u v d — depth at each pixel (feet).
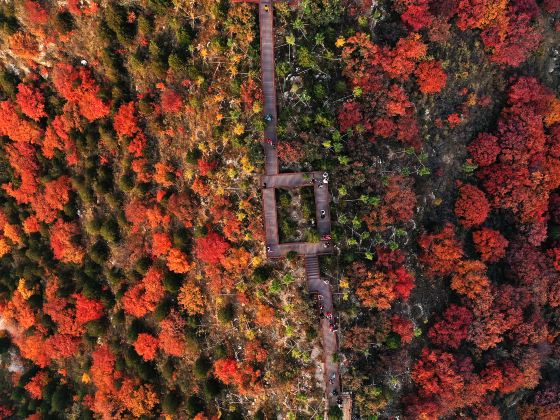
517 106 181.16
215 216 161.79
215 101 158.10
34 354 205.36
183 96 165.17
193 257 170.40
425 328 171.01
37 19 174.81
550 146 186.29
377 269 157.69
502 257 183.42
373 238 161.79
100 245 191.21
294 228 160.86
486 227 179.11
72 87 181.16
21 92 188.14
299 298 157.38
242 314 165.17
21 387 211.00
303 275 159.33
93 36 175.32
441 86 167.73
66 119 184.85
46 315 200.34
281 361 161.17
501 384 174.40
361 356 161.58
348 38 155.74
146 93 172.04
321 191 159.43
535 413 191.72
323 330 158.71
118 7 166.20
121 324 187.42
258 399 168.35
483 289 167.73
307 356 159.22
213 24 158.51
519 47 176.14
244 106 157.48
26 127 193.47
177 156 170.71
